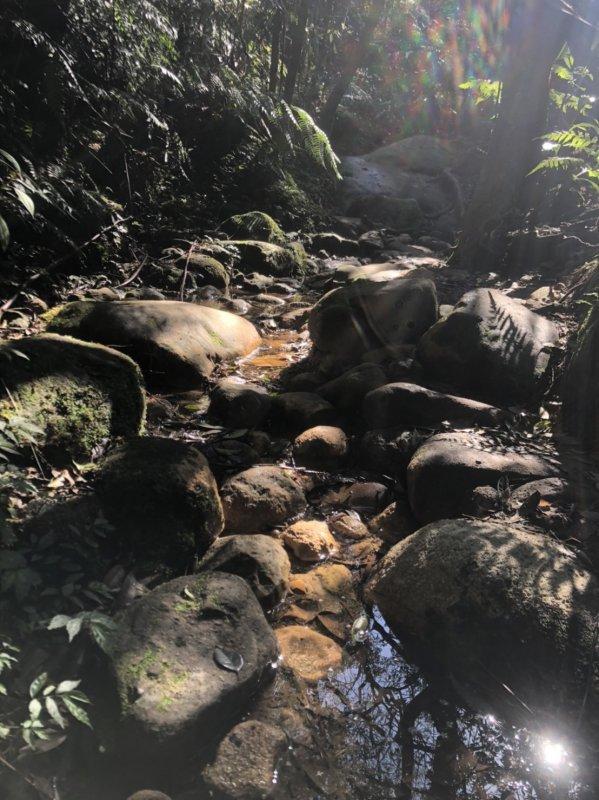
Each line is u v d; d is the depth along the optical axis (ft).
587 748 6.43
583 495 9.26
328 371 13.93
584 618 7.06
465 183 33.99
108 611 7.52
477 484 9.60
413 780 6.33
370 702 7.13
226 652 6.96
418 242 27.48
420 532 8.41
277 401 12.67
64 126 17.38
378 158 35.78
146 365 13.60
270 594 8.21
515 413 11.82
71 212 16.51
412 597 7.77
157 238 21.59
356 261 24.44
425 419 11.65
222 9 23.82
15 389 9.18
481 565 7.59
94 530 8.11
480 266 19.53
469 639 7.27
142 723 6.14
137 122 21.36
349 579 8.92
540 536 8.27
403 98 42.63
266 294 20.29
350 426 12.40
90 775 6.15
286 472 11.00
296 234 26.14
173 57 20.79
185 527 8.45
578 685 6.70
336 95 33.76
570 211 20.58
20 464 8.76
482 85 24.32
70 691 6.29
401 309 13.74
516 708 6.87
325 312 14.10
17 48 15.92
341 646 7.86
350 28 34.42
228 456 11.12
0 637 6.80
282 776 6.30
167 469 8.72
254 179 27.07
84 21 17.42
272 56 28.60
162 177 23.13
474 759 6.54
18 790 5.82
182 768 6.33
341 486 10.93
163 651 6.78
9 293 15.17
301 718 6.90
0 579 7.06
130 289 17.74
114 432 9.91
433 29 40.81
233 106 23.40
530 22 19.03
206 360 14.08
